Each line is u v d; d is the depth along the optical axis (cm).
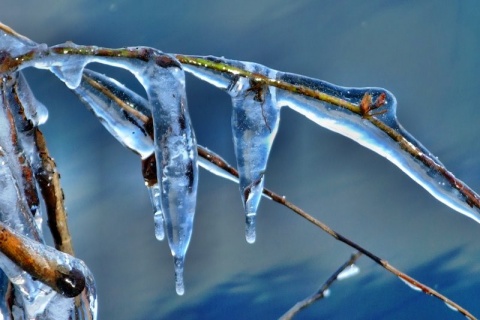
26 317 92
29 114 99
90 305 91
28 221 93
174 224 98
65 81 98
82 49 97
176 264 98
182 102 98
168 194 98
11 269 90
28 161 96
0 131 96
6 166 93
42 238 93
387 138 99
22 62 96
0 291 92
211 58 99
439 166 99
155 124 98
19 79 99
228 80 99
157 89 98
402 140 99
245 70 99
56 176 99
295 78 99
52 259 88
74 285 88
